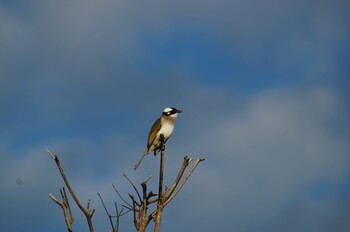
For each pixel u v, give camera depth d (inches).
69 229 506.3
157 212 555.2
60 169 521.3
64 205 515.2
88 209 514.0
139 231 543.5
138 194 561.9
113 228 528.4
